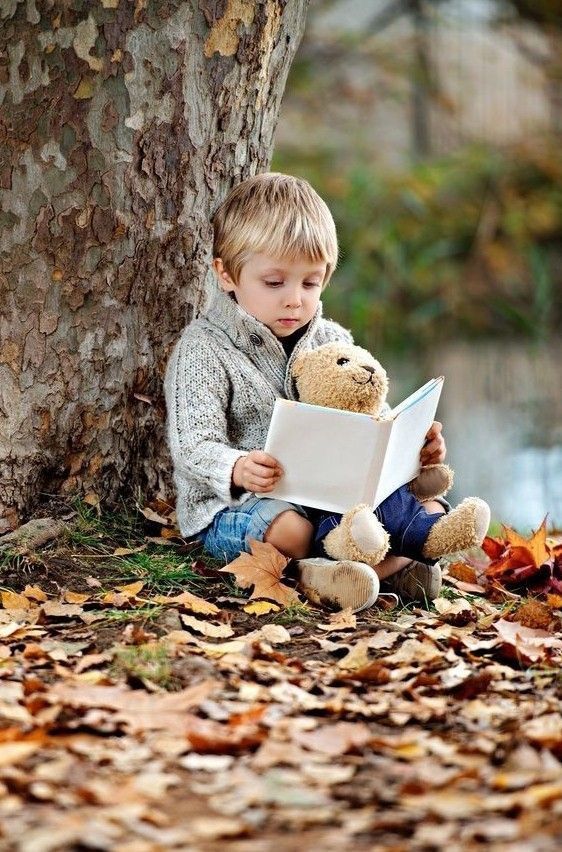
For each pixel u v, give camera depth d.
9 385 4.00
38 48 3.94
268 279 3.88
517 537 4.32
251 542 3.72
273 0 4.19
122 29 3.96
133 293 4.15
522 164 17.44
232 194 4.01
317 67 18.45
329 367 3.75
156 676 2.90
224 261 3.99
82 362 4.08
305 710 2.73
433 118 19.52
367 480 3.53
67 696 2.71
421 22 18.58
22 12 3.93
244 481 3.60
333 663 3.19
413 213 16.64
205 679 2.92
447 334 16.83
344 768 2.37
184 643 3.25
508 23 17.72
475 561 4.50
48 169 3.98
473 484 8.08
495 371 13.52
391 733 2.64
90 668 3.04
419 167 17.06
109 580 3.77
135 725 2.57
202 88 4.12
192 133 4.14
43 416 4.04
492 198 17.08
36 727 2.52
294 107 18.64
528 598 3.99
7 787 2.19
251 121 4.32
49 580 3.73
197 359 3.92
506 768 2.38
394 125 19.53
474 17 17.91
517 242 17.11
